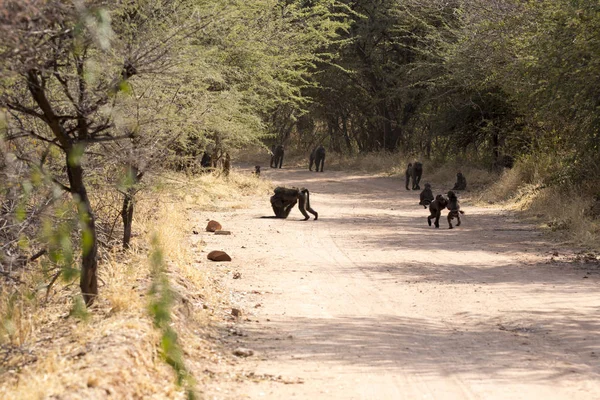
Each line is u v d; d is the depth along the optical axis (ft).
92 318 45.60
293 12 134.10
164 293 33.32
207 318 53.11
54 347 40.96
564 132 147.54
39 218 49.42
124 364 36.04
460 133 222.48
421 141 295.07
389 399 37.50
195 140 94.43
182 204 126.11
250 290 67.72
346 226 123.13
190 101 67.36
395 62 283.38
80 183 47.80
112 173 62.80
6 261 50.60
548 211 129.39
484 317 58.13
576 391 38.86
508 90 148.66
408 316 58.49
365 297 66.18
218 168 175.01
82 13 36.09
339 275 77.41
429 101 252.62
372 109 302.66
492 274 79.05
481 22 137.39
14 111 50.55
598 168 128.88
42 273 52.70
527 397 37.83
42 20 35.91
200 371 41.04
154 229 76.95
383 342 49.39
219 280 71.36
